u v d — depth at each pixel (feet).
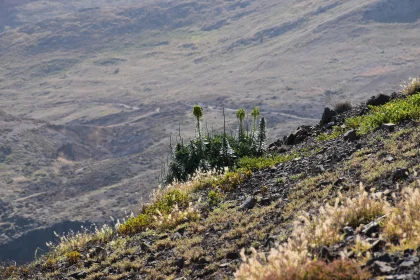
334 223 45.91
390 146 69.05
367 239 41.34
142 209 85.10
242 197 73.61
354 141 81.35
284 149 102.22
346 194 55.47
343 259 35.58
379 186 55.62
